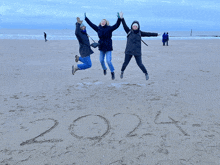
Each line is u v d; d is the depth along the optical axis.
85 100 4.29
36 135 2.82
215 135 2.79
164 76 6.50
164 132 2.89
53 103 4.09
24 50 14.26
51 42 24.86
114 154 2.38
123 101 4.22
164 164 2.19
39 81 5.84
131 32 4.65
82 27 4.51
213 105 3.90
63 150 2.46
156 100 4.26
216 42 26.88
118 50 15.51
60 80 6.01
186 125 3.10
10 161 2.25
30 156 2.35
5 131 2.93
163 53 13.24
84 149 2.49
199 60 9.95
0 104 4.00
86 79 6.20
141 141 2.66
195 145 2.55
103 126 3.09
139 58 4.77
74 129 3.00
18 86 5.30
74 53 12.94
